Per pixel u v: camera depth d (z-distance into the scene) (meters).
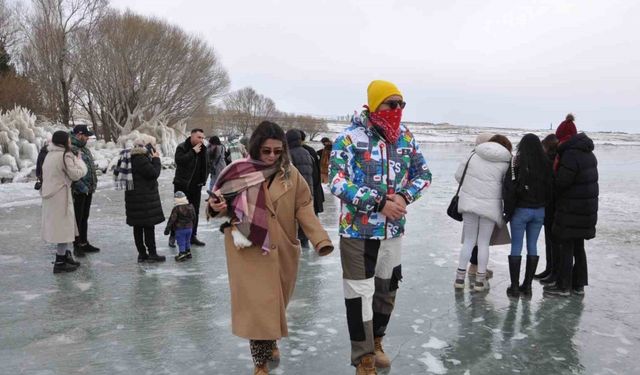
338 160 3.41
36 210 10.27
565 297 5.24
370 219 3.37
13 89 30.22
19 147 17.55
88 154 6.88
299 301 5.09
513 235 5.19
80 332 4.28
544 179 5.01
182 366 3.67
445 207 11.31
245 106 71.94
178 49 36.03
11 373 3.55
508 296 5.25
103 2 33.97
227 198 3.32
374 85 3.44
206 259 6.68
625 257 6.93
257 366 3.37
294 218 3.42
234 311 3.33
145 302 5.03
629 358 3.86
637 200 12.93
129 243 7.53
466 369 3.65
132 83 33.88
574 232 5.08
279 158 3.35
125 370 3.61
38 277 5.85
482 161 5.17
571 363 3.77
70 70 34.22
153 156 6.37
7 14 37.22
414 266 6.39
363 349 3.38
